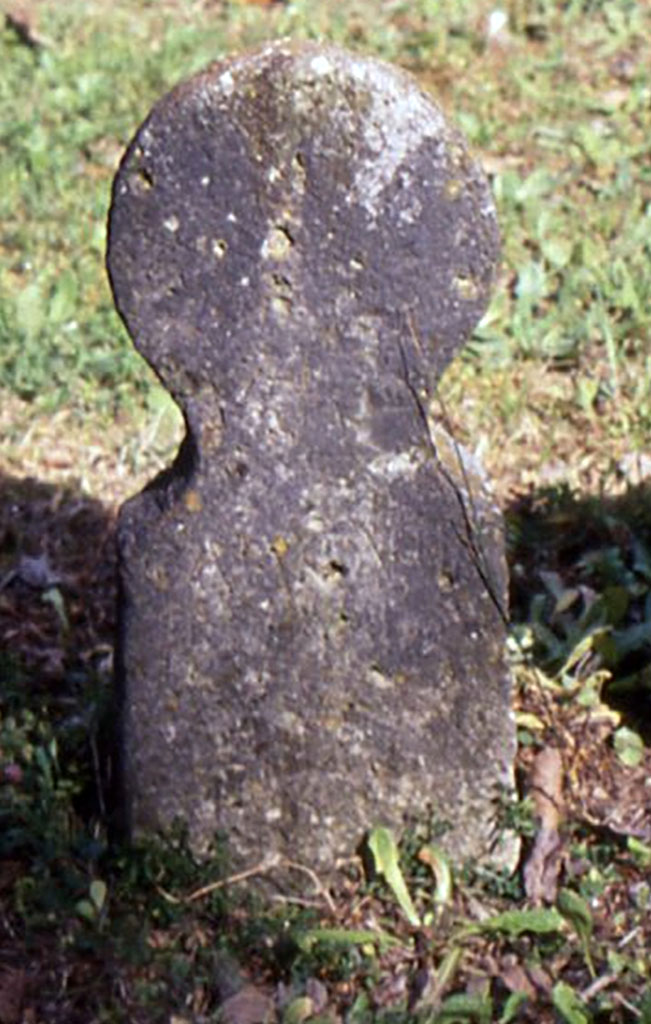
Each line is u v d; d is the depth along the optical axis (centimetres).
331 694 464
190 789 471
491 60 870
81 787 499
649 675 531
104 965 461
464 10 911
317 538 454
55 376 669
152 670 462
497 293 707
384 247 434
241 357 441
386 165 430
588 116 825
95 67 854
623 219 752
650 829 495
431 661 464
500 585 461
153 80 845
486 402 659
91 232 741
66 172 780
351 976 460
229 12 915
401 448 450
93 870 478
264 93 425
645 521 600
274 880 478
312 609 458
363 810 475
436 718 469
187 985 455
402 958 464
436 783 475
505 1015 447
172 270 436
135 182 432
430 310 440
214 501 450
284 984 457
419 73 858
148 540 454
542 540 597
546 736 517
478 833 482
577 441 648
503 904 478
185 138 428
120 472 638
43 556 602
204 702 463
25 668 555
